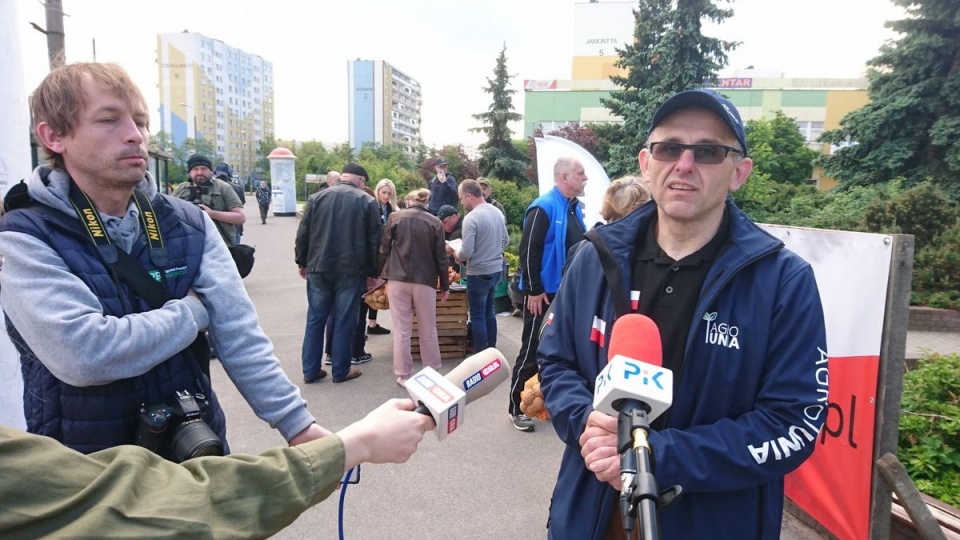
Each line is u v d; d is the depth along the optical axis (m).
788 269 1.52
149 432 1.38
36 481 0.77
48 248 1.36
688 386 1.53
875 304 2.53
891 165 14.23
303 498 1.00
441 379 1.38
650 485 0.99
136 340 1.35
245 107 107.56
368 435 1.17
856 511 2.66
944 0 13.67
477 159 24.39
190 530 0.83
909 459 3.25
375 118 113.44
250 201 44.41
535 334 4.30
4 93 2.30
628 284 1.67
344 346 5.40
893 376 2.47
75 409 1.37
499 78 24.28
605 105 19.50
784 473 1.43
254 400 1.60
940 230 10.12
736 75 59.44
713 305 1.54
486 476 3.76
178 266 1.55
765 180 19.28
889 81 14.80
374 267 5.38
